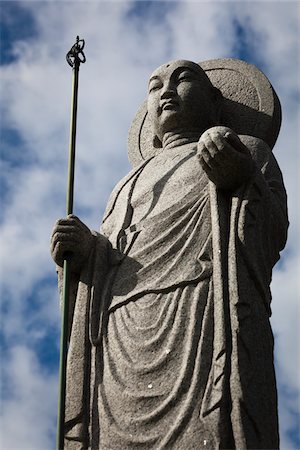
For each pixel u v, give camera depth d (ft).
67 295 38.29
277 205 39.83
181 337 36.78
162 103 43.04
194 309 37.09
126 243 39.83
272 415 36.22
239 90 44.91
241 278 37.06
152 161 42.73
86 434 36.70
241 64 45.55
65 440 36.88
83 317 38.68
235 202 38.47
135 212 40.93
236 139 38.40
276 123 44.24
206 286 37.55
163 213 39.75
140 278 38.63
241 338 36.06
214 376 35.70
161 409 35.68
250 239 37.91
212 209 38.60
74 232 39.45
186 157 41.68
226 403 35.32
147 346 36.99
